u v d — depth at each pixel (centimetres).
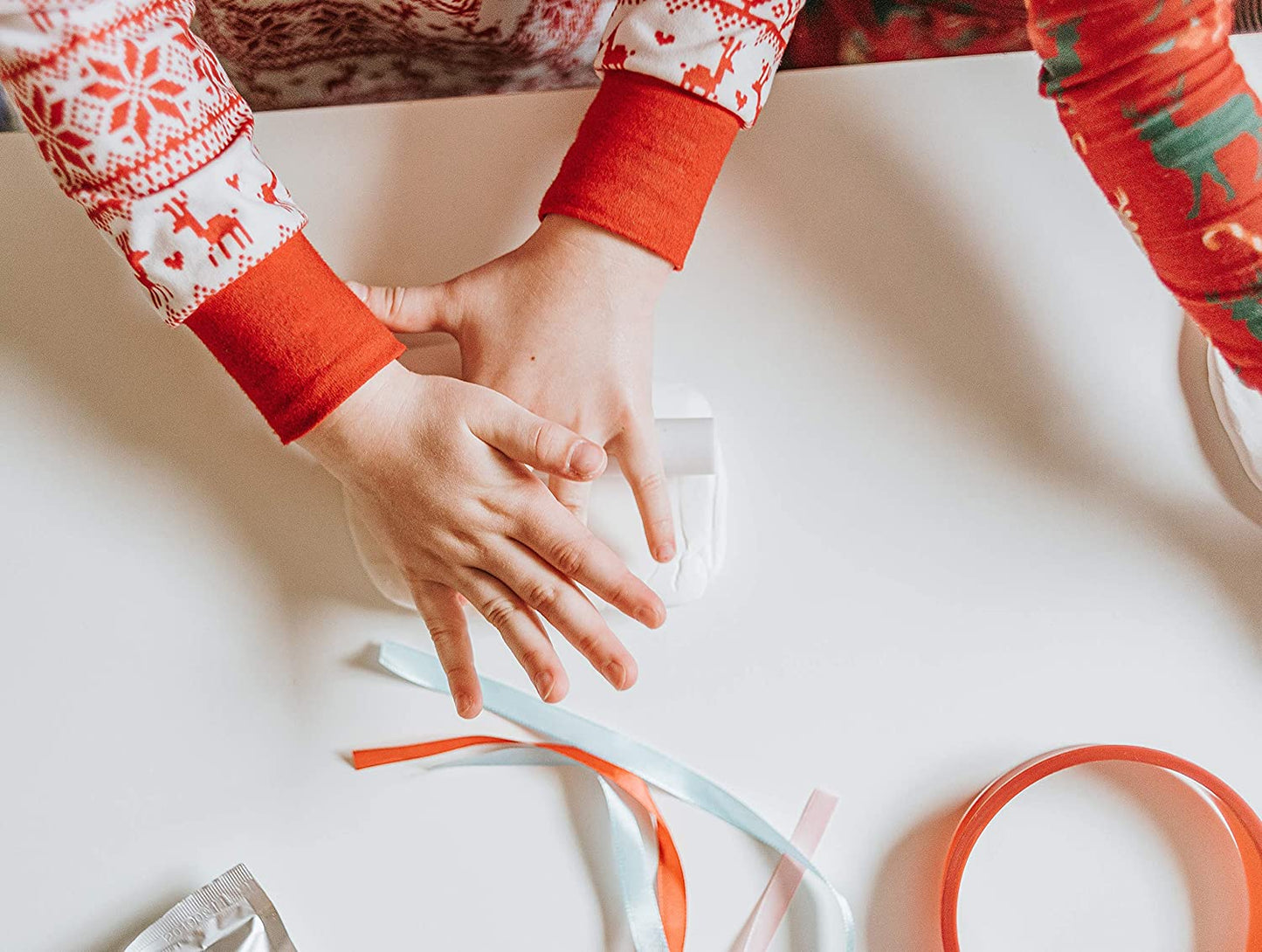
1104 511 55
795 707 55
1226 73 44
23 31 43
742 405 57
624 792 55
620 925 54
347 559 56
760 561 56
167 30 46
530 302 52
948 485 56
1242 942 52
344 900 55
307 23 61
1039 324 56
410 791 55
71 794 55
